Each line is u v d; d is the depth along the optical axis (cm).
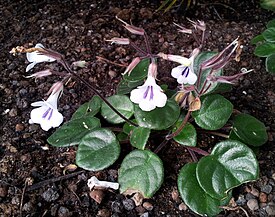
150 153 20
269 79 26
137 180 20
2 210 20
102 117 23
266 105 25
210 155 20
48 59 19
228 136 22
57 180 21
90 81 26
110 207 20
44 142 23
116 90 24
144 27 29
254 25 29
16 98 25
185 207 20
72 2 31
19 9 31
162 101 18
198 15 30
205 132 23
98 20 29
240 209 20
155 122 20
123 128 22
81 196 21
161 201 21
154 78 18
